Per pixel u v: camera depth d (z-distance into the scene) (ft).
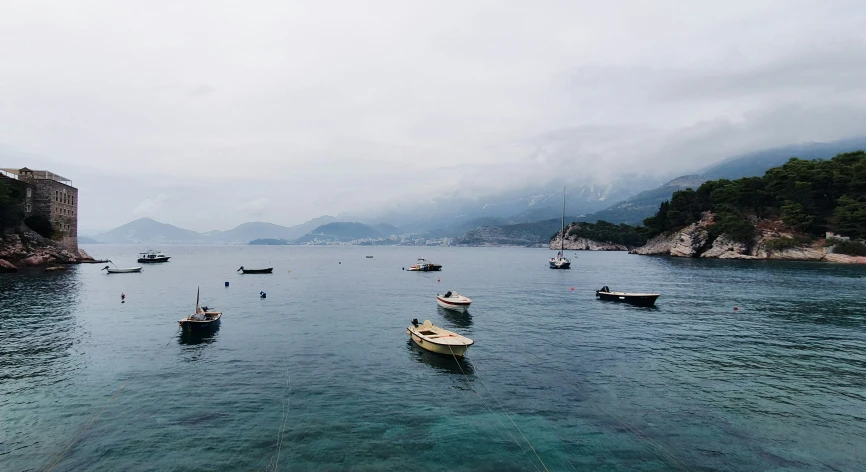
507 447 63.67
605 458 61.05
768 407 77.00
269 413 73.61
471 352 111.55
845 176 467.52
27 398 79.20
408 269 442.91
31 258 332.39
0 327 138.10
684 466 59.11
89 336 127.13
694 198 618.03
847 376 92.84
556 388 86.07
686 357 107.14
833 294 219.41
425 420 71.82
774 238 488.02
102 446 62.64
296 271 428.97
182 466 57.88
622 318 159.22
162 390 83.61
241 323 148.77
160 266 465.47
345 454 61.16
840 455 61.52
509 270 439.22
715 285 264.93
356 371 95.45
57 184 388.98
